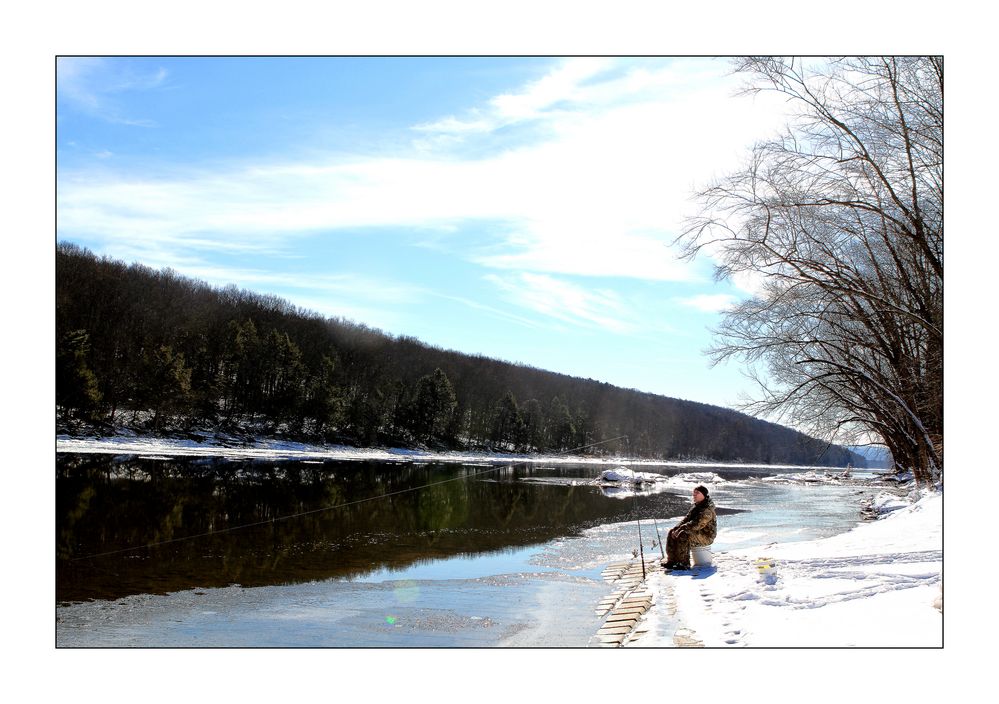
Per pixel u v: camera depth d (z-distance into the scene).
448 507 23.62
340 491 28.00
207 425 57.81
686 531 11.19
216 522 17.34
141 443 48.25
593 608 9.05
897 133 13.52
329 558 13.02
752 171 14.34
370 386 76.12
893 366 18.00
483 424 89.81
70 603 9.04
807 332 17.69
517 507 24.67
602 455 97.25
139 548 13.41
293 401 64.44
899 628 6.29
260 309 66.88
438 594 9.99
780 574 9.34
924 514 13.10
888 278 17.69
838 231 16.55
